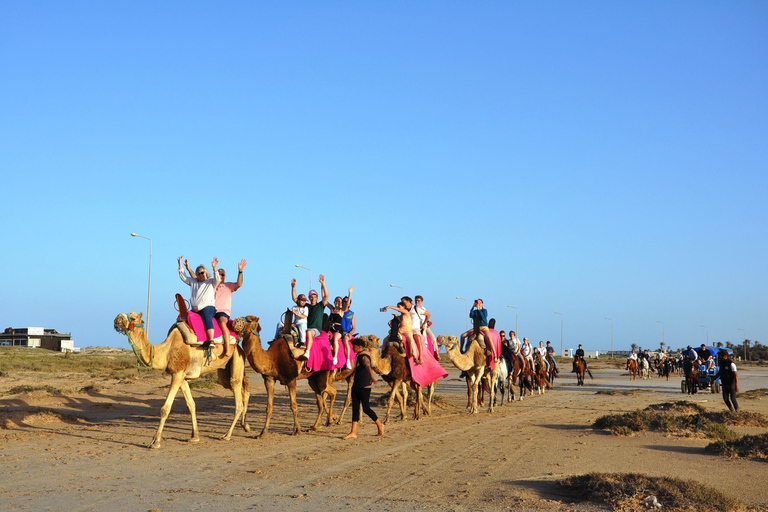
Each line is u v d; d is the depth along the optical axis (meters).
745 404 25.19
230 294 14.39
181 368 13.52
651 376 53.78
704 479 10.16
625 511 8.16
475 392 20.73
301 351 15.08
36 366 43.97
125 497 9.05
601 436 14.91
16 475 10.52
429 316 19.19
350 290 17.12
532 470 10.84
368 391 14.86
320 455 12.38
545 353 35.78
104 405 20.47
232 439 14.41
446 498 8.95
